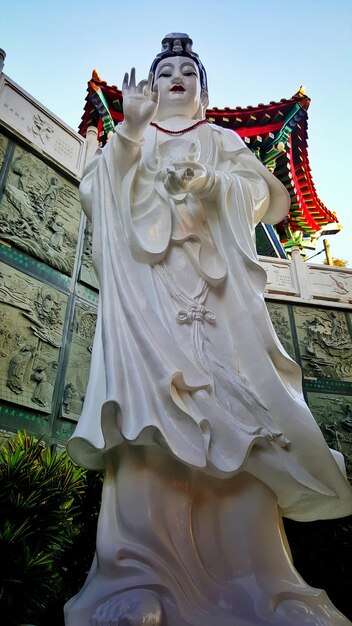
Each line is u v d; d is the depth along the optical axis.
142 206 3.62
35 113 10.37
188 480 2.67
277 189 4.09
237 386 2.92
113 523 2.57
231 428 2.71
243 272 3.36
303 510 2.96
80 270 9.85
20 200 9.27
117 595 2.22
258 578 2.51
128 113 3.56
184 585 2.34
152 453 2.64
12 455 4.51
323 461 2.75
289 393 2.92
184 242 3.52
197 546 2.58
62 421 8.25
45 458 4.77
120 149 3.63
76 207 10.43
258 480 2.78
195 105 4.83
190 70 4.89
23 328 8.34
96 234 3.43
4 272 8.48
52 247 9.47
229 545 2.61
